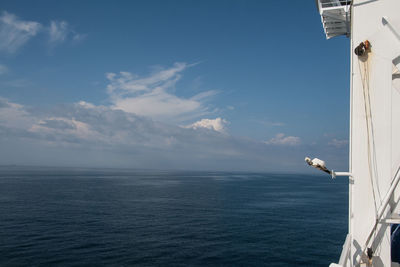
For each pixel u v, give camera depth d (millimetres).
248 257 32875
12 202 68438
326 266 30609
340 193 113625
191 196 93625
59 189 104500
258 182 189500
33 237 38531
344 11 9234
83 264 29250
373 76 5375
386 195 5062
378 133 5348
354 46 5543
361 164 5453
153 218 54469
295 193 110812
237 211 64312
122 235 41062
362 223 5391
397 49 5195
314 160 5621
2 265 28344
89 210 60875
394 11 5285
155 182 165750
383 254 5211
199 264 30344
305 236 42531
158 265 29641
